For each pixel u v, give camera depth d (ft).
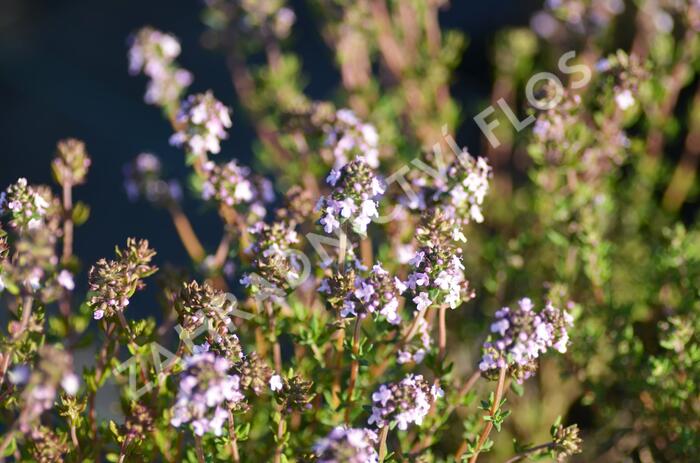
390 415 1.63
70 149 1.81
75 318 1.78
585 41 2.20
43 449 1.65
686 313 1.88
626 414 1.94
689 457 1.82
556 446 1.68
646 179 2.14
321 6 2.20
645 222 2.14
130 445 1.69
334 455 1.55
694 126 2.19
